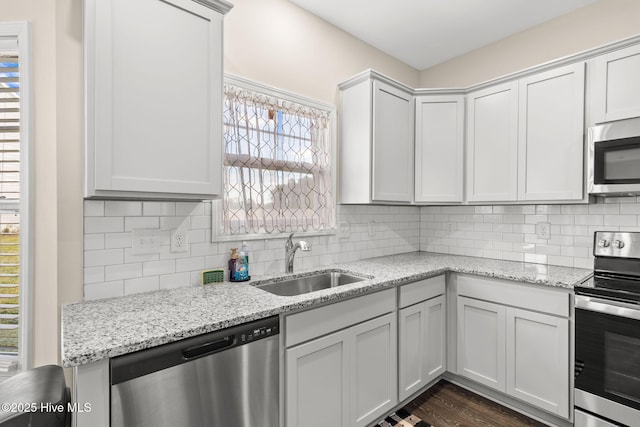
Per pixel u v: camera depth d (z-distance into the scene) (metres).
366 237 2.69
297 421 1.46
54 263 1.43
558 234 2.36
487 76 2.78
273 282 1.93
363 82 2.31
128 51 1.27
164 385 1.07
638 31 2.06
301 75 2.27
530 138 2.19
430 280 2.22
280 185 2.13
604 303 1.64
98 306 1.37
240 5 1.97
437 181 2.56
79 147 1.42
